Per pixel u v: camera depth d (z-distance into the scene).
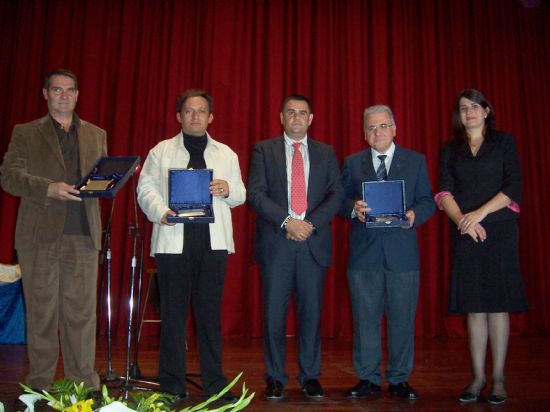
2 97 4.93
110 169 2.28
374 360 2.54
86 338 2.37
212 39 5.07
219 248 2.44
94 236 2.41
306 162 2.64
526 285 5.07
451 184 2.64
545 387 2.71
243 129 4.98
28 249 2.34
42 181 2.24
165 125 4.93
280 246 2.50
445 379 2.90
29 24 5.00
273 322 2.49
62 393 0.90
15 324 4.05
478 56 5.30
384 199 2.51
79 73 4.97
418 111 5.24
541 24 5.40
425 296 4.97
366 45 5.25
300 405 2.30
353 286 2.60
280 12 5.17
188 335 4.58
